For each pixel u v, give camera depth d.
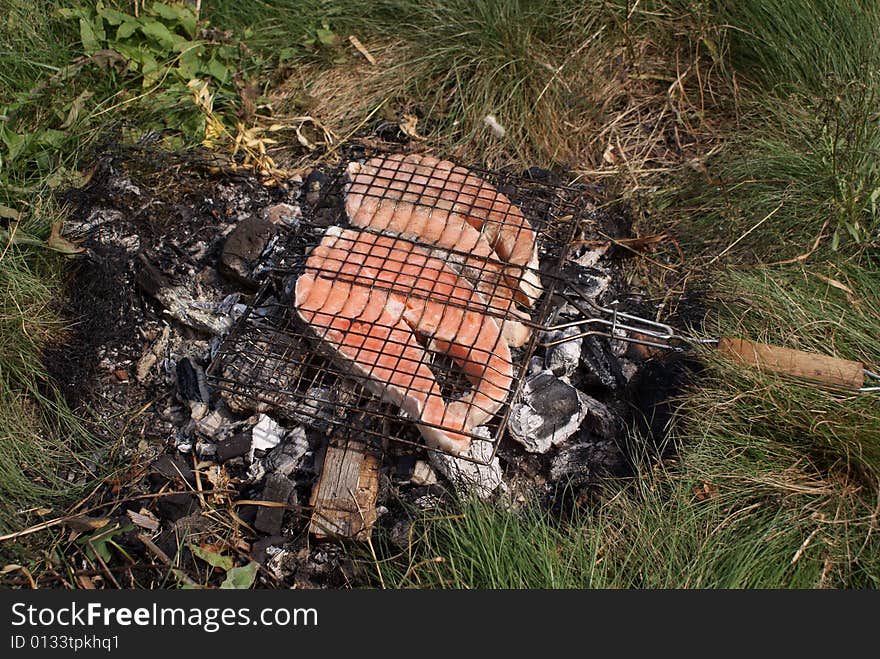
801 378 1.13
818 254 1.26
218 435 1.17
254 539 1.12
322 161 1.41
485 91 1.41
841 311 1.20
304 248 1.26
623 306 1.28
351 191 1.26
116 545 1.09
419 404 1.10
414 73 1.45
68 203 1.30
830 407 1.11
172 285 1.25
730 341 1.15
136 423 1.19
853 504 1.08
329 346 1.13
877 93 1.30
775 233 1.29
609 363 1.21
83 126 1.35
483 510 1.10
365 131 1.44
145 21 1.40
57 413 1.18
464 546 1.08
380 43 1.48
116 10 1.42
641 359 1.22
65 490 1.14
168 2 1.44
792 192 1.29
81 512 1.13
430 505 1.12
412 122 1.43
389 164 1.29
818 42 1.36
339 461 1.13
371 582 1.09
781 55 1.39
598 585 1.05
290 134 1.43
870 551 1.06
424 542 1.10
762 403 1.13
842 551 1.06
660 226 1.35
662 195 1.38
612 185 1.39
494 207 1.24
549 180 1.38
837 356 1.16
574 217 1.28
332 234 1.20
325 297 1.15
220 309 1.25
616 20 1.46
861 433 1.09
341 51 1.48
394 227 1.22
